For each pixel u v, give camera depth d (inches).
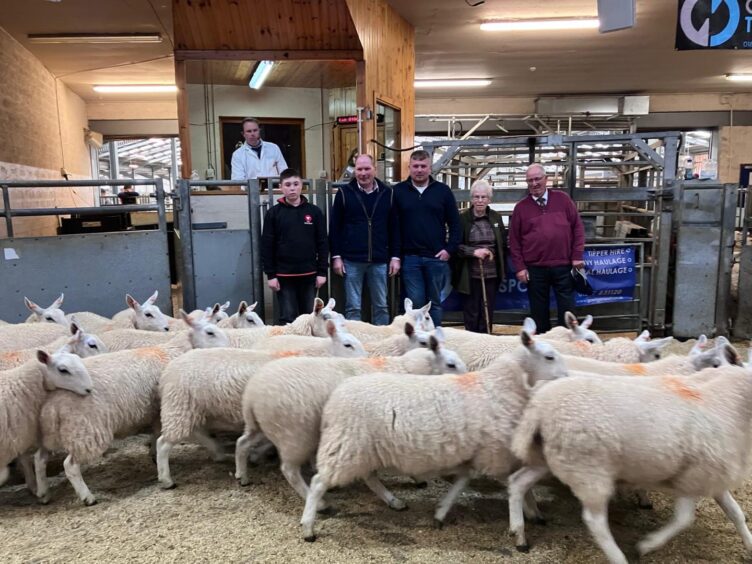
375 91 393.7
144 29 471.8
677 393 117.7
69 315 223.3
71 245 257.0
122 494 152.3
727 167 775.1
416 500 148.0
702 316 303.3
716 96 768.3
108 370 151.6
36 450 174.9
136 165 1213.7
